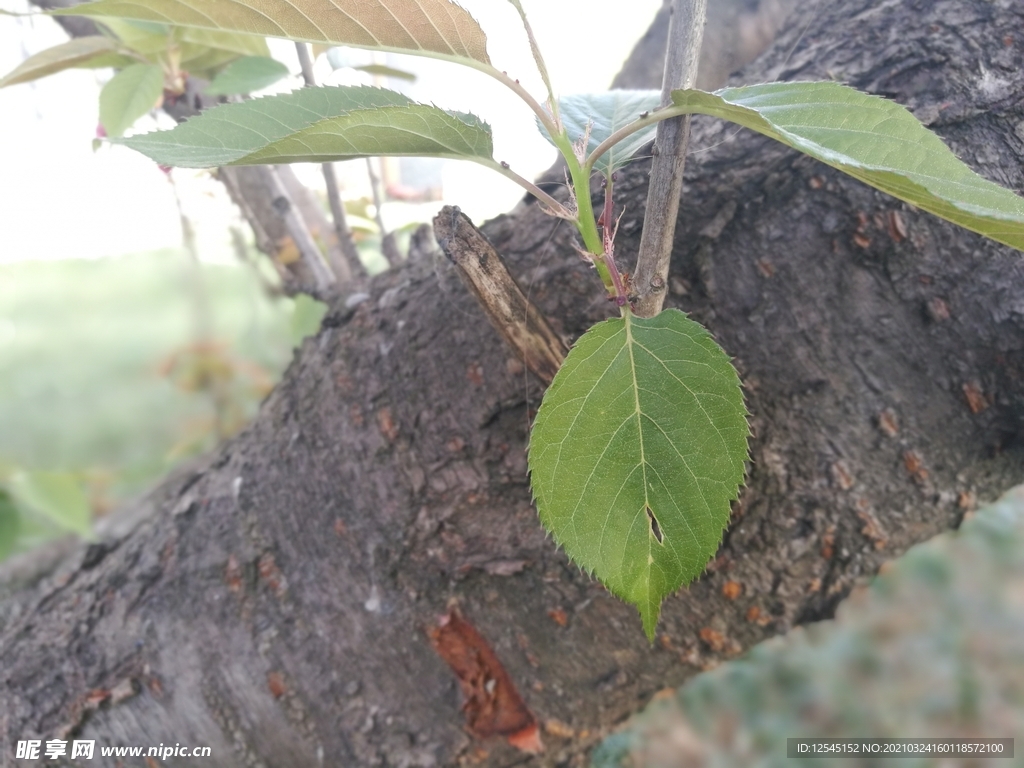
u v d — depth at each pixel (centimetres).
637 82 35
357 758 29
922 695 56
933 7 23
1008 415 23
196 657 30
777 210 24
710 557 17
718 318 24
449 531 27
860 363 23
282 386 32
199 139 18
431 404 26
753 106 17
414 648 29
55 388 78
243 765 30
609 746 52
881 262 23
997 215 12
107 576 32
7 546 44
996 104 22
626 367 17
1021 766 49
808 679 58
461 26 16
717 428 17
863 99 16
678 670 28
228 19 16
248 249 44
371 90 19
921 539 25
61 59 31
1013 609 59
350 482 28
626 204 24
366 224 47
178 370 57
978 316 22
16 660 31
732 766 53
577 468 17
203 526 31
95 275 90
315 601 29
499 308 20
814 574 25
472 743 29
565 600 27
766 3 29
